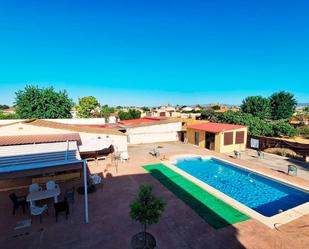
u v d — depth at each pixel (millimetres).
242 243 10672
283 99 63375
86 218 12453
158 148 34906
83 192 16453
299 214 13641
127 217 13000
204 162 27875
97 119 41719
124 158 26766
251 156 29094
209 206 14477
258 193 18688
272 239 11023
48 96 45281
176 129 42969
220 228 11945
